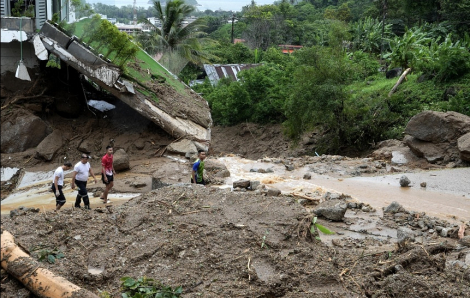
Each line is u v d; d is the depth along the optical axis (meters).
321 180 13.85
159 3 37.19
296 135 23.75
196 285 6.32
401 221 10.02
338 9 59.41
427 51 29.52
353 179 13.95
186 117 19.89
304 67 22.12
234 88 32.84
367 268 6.83
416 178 13.77
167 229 7.46
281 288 6.23
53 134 18.73
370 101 23.67
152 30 37.53
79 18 22.73
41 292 5.95
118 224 7.73
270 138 30.73
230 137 33.12
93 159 18.19
